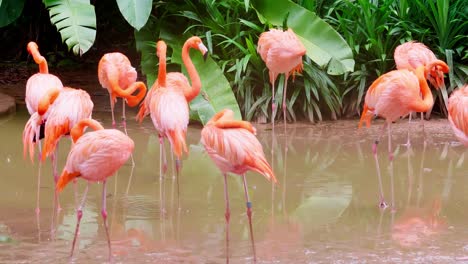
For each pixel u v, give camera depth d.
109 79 8.57
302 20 11.17
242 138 5.84
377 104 7.58
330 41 10.95
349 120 11.42
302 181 8.17
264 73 11.36
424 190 7.83
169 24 11.87
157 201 7.46
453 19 11.47
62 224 6.73
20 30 15.69
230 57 11.64
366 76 11.58
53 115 6.86
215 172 8.61
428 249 6.12
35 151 9.37
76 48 10.11
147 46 11.67
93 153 5.73
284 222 6.84
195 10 11.76
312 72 11.12
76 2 10.49
